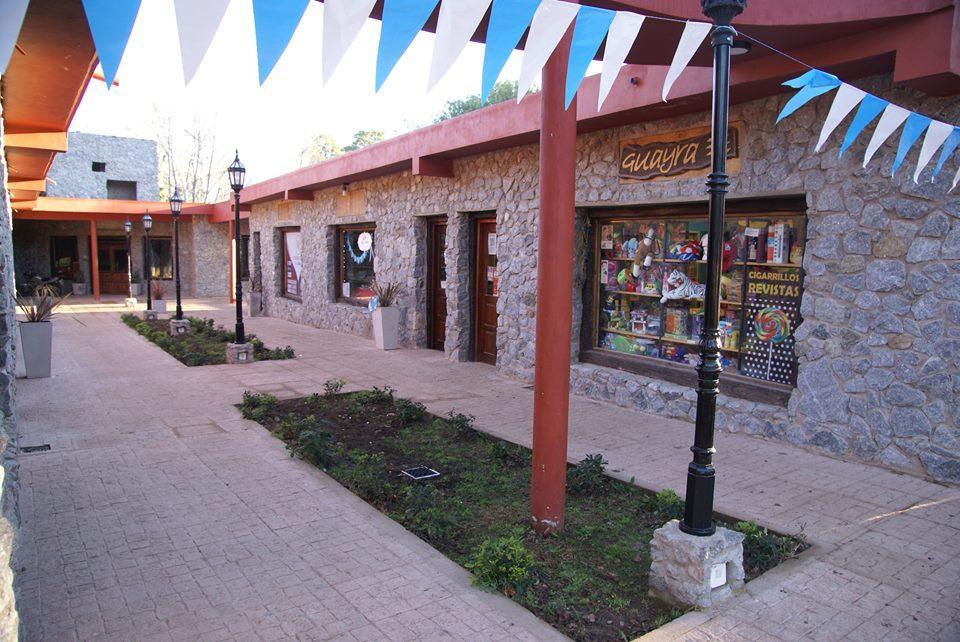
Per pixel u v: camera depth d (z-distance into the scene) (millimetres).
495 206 8461
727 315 6164
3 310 3240
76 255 25094
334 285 13758
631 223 7102
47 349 8352
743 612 2943
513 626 2820
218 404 6910
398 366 9234
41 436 5648
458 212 9289
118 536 3680
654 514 4086
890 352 4781
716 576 3020
